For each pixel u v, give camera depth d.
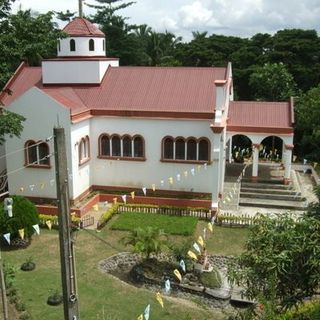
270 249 14.46
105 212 29.12
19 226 23.22
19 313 17.47
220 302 19.38
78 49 33.59
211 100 30.92
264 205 30.62
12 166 29.94
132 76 33.81
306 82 56.81
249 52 60.41
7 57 24.83
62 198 11.29
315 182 36.47
